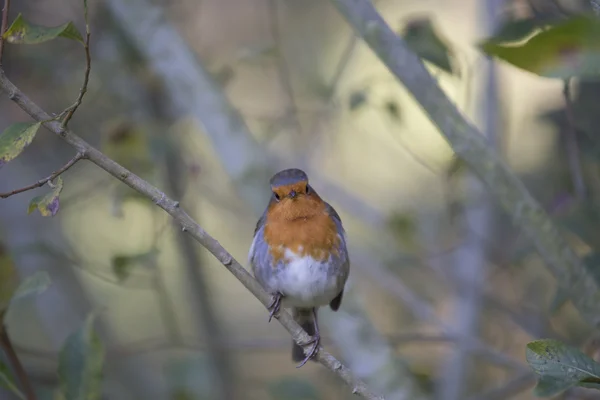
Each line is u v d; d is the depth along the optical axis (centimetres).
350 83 1357
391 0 1458
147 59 983
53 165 1243
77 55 1145
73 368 647
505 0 970
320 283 780
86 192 1113
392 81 1045
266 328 1531
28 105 522
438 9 1455
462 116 679
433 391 989
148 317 1453
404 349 1253
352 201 1188
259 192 898
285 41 1408
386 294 1290
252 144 912
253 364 1466
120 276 870
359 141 1453
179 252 1167
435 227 1236
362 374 842
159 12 936
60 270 1176
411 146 1327
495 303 1026
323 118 1215
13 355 636
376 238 1379
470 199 1049
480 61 1008
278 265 780
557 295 734
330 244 785
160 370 1306
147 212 1321
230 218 1368
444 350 1202
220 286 1578
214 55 1295
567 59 334
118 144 921
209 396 1065
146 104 1109
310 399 999
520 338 1155
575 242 978
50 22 1159
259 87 1405
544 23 654
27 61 1114
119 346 1051
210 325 1113
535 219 671
